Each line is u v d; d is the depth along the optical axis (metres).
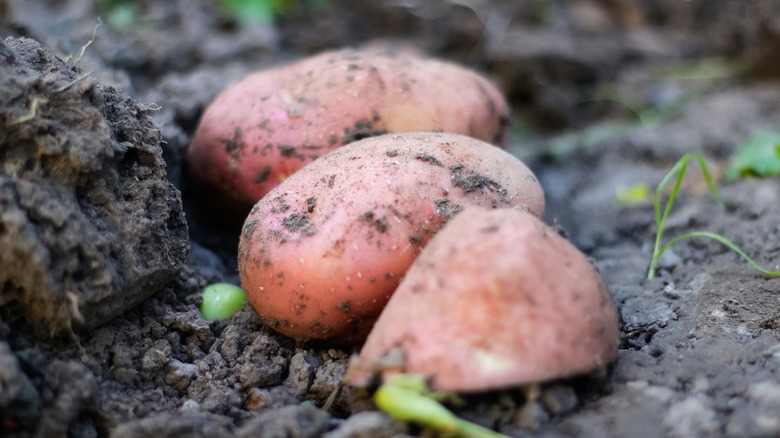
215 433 0.39
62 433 0.39
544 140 0.70
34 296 0.39
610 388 0.40
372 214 0.41
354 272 0.41
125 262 0.41
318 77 0.48
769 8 0.76
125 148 0.42
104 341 0.41
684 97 0.76
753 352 0.41
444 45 0.83
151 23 0.70
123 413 0.40
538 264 0.38
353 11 0.86
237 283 0.48
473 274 0.38
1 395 0.37
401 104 0.47
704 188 0.56
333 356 0.43
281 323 0.42
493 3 0.87
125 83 0.54
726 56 0.85
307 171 0.43
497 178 0.43
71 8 0.69
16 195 0.39
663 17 0.92
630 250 0.52
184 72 0.65
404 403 0.38
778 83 0.76
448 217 0.41
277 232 0.42
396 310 0.39
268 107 0.48
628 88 0.79
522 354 0.38
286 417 0.39
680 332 0.43
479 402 0.39
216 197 0.49
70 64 0.43
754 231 0.50
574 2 0.92
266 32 0.73
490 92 0.50
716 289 0.46
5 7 0.58
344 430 0.38
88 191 0.41
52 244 0.39
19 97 0.40
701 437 0.38
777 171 0.55
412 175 0.42
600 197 0.58
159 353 0.42
